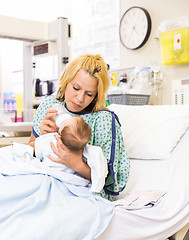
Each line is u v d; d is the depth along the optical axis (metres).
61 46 2.59
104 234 1.05
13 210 0.95
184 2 2.27
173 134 1.57
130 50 2.72
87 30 3.47
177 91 2.22
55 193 1.07
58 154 1.18
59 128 1.26
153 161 1.57
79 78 1.26
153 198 1.31
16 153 1.30
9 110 2.83
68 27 2.69
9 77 4.00
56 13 3.88
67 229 0.94
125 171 1.34
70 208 1.02
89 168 1.21
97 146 1.27
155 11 2.48
